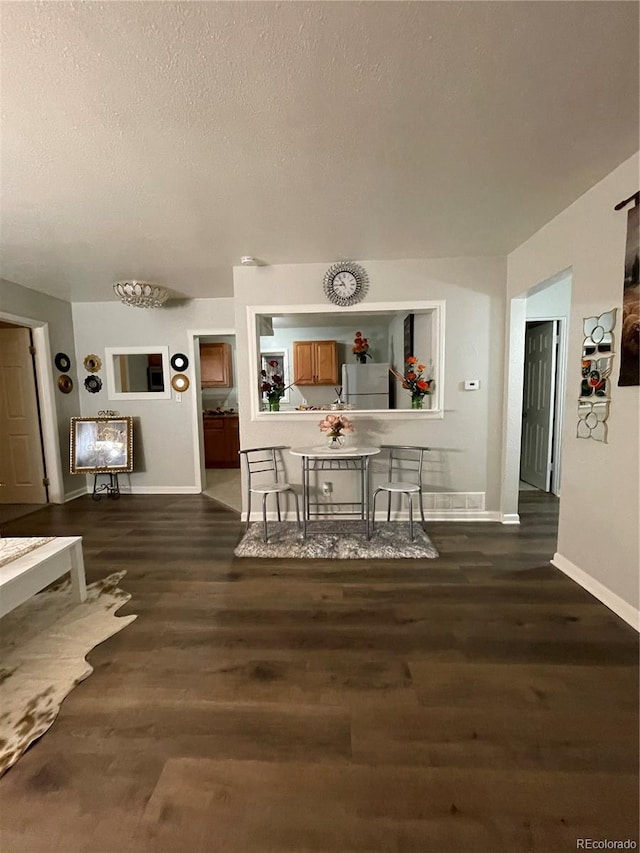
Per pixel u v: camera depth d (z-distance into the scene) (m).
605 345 2.12
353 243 2.95
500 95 1.45
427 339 3.74
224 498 4.62
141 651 1.84
